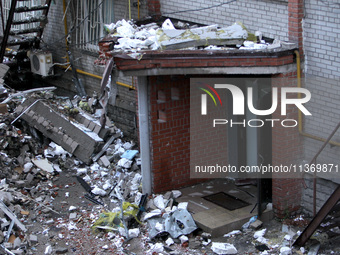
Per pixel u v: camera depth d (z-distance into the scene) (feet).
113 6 43.39
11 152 39.50
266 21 32.14
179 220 31.07
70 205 34.73
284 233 30.78
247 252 29.17
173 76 34.01
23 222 32.40
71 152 40.42
